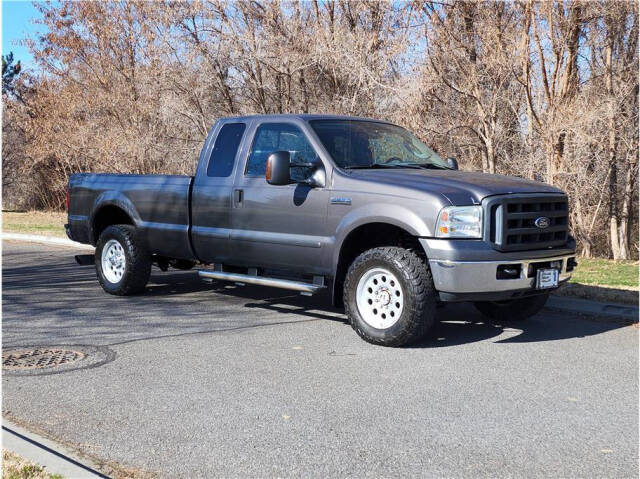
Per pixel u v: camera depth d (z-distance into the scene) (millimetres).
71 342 6566
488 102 13320
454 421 4492
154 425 4414
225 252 7883
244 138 7824
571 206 14266
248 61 16219
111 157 19156
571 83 13219
